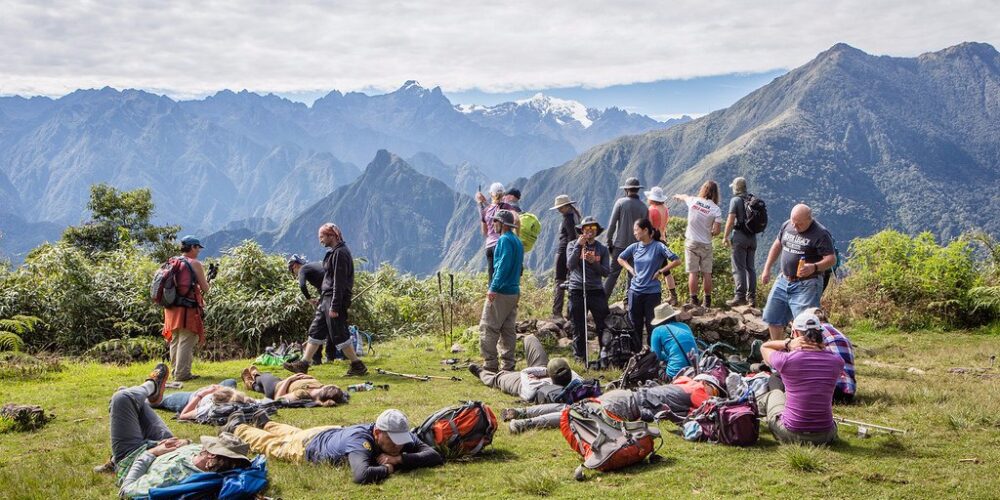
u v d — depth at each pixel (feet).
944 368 36.70
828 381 23.22
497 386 34.17
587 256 38.93
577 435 22.77
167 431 23.29
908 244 53.36
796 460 21.01
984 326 47.96
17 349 44.55
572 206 45.39
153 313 51.11
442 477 21.50
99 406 31.40
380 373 38.91
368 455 22.00
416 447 23.04
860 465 21.22
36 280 52.16
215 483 19.89
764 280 35.73
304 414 29.17
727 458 22.40
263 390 33.01
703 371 30.48
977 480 19.65
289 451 23.58
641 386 30.17
